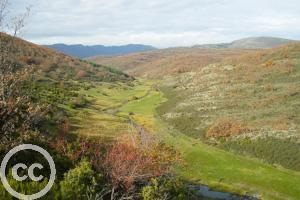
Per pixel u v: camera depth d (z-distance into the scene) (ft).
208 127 297.53
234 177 206.39
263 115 303.89
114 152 120.78
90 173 86.99
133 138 227.40
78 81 528.22
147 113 381.81
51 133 129.59
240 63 532.73
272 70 442.91
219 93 402.72
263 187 194.39
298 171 211.61
